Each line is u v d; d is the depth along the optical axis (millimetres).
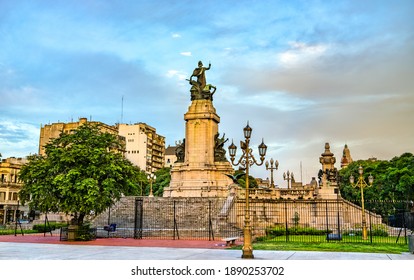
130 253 29734
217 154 71250
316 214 56031
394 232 50656
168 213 55875
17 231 57469
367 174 101875
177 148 74500
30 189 43062
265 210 56156
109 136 46375
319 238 44188
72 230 42219
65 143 45250
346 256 27562
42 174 43062
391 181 84562
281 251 30656
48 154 44656
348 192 99188
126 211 57562
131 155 165250
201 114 71625
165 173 123188
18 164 115812
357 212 56781
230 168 70562
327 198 59875
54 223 69062
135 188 46500
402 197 82500
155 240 42844
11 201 109250
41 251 31250
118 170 44031
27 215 110562
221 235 47500
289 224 55438
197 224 52438
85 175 42438
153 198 58500
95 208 42000
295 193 63219
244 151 29531
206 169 69562
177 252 30422
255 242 39031
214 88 74125
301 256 27500
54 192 42844
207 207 55562
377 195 92875
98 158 43188
